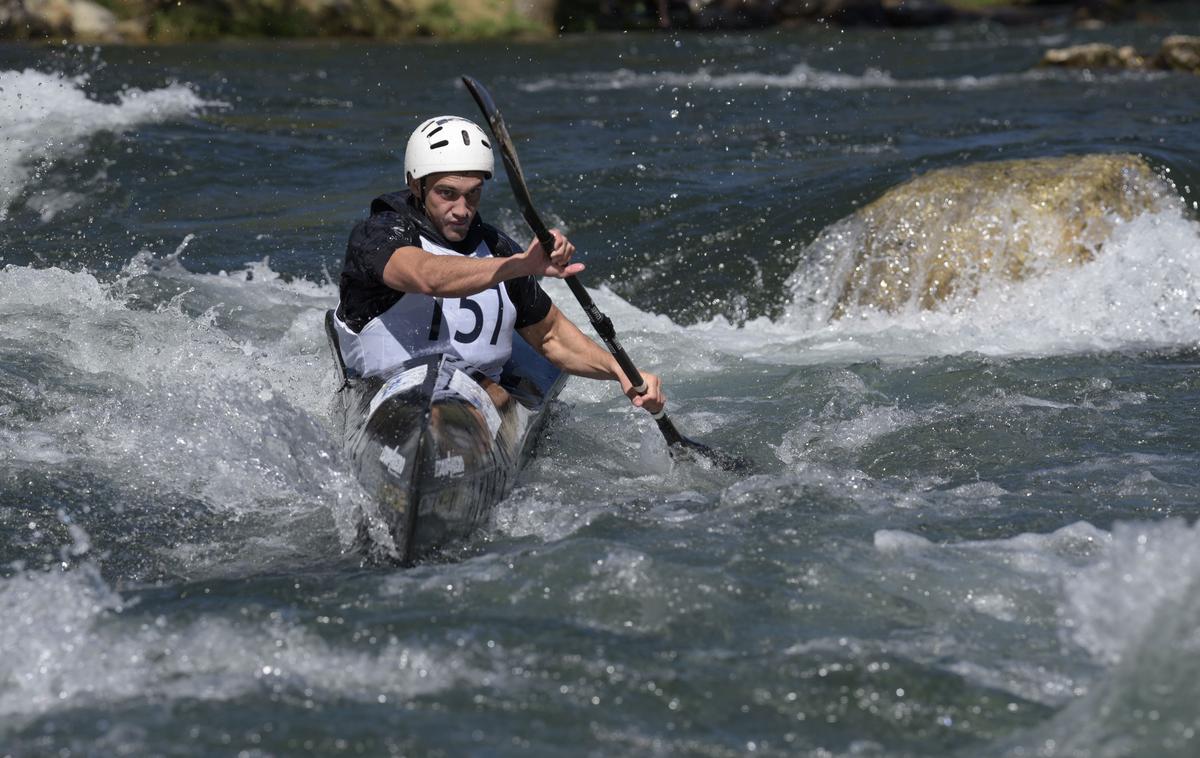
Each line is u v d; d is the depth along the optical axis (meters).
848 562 15.31
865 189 33.34
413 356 17.78
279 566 15.70
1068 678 12.59
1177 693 11.90
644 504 17.73
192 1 76.75
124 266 30.67
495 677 12.74
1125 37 86.31
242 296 28.77
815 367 24.80
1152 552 13.69
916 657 13.06
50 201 36.03
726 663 13.00
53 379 22.25
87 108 44.47
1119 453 19.47
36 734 11.70
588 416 22.33
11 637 13.42
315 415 19.69
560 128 46.81
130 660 13.08
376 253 16.86
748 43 84.12
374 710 12.13
